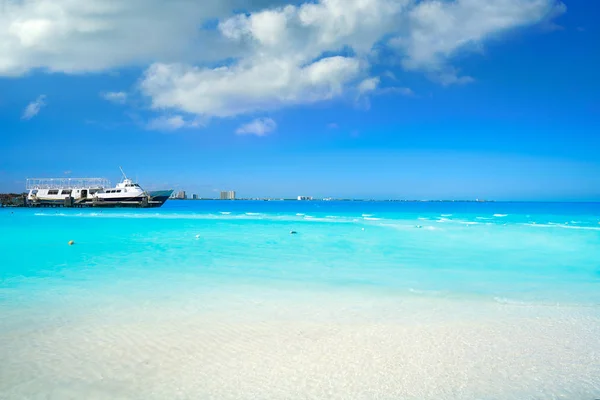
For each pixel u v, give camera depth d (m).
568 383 5.64
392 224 39.09
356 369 6.11
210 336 7.46
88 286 11.48
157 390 5.45
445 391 5.42
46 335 7.42
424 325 8.16
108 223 40.88
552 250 19.91
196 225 38.09
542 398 5.24
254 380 5.75
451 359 6.47
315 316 8.72
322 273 13.74
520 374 5.93
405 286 11.80
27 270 14.05
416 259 16.98
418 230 31.72
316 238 25.64
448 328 7.97
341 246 21.28
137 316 8.60
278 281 12.37
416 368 6.14
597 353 6.69
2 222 42.00
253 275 13.31
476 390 5.45
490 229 32.09
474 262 16.19
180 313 8.85
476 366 6.21
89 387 5.50
